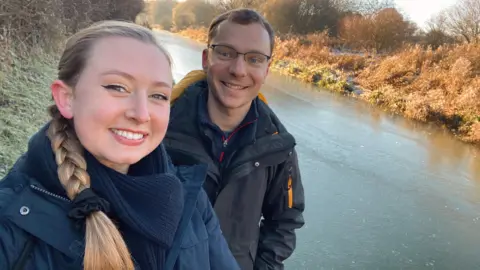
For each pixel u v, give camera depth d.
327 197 5.88
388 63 14.38
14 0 6.48
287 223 1.93
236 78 1.68
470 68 11.59
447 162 7.74
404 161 7.57
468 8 18.83
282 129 1.86
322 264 4.37
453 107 10.32
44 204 0.90
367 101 12.60
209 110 1.77
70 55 0.98
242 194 1.70
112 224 0.91
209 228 1.28
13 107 4.89
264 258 1.92
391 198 6.08
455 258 4.76
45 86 6.08
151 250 1.00
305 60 18.45
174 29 41.06
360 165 7.18
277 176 1.83
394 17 19.94
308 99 12.16
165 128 1.03
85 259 0.87
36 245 0.89
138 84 0.96
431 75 12.34
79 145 0.98
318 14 25.06
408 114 11.07
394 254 4.71
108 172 0.98
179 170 1.31
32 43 7.05
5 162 3.70
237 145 1.73
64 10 9.27
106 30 0.98
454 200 6.21
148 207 1.00
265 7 26.80
